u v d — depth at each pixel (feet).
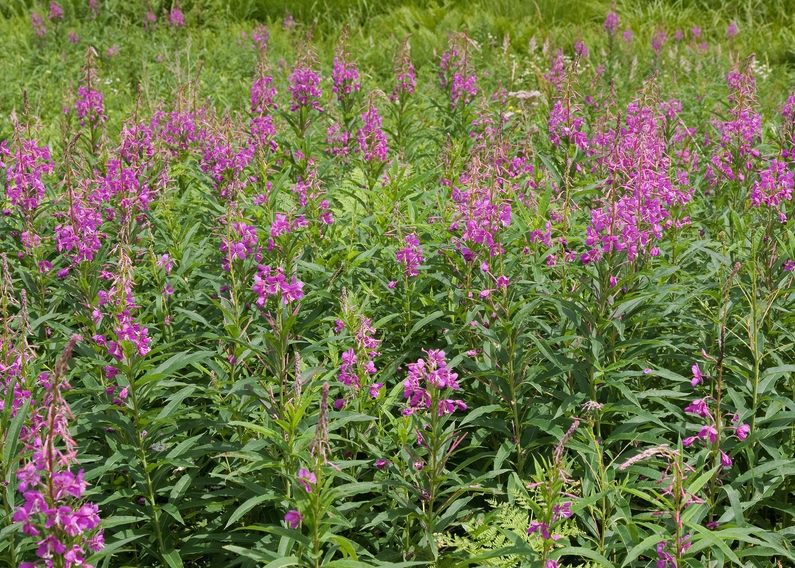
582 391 9.52
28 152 10.24
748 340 9.55
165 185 10.75
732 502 8.74
